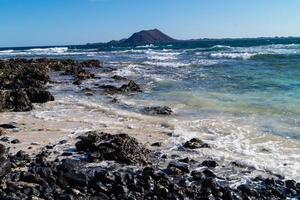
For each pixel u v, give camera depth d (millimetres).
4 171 10789
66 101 24062
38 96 23578
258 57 54688
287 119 18188
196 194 10500
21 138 15227
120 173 11398
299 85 27859
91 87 30359
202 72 39312
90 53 94750
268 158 13203
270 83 29609
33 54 94000
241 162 12812
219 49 89938
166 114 20094
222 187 10773
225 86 29281
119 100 24500
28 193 9836
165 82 32531
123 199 9977
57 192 10078
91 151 13359
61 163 12125
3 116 19453
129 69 44094
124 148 12922
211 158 13250
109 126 17422
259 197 10453
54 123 17875
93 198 9938
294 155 13445
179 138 15555
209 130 16797
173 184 10797
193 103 22891
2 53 108500
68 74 40094
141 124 17906
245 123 17812
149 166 12305
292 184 11062
